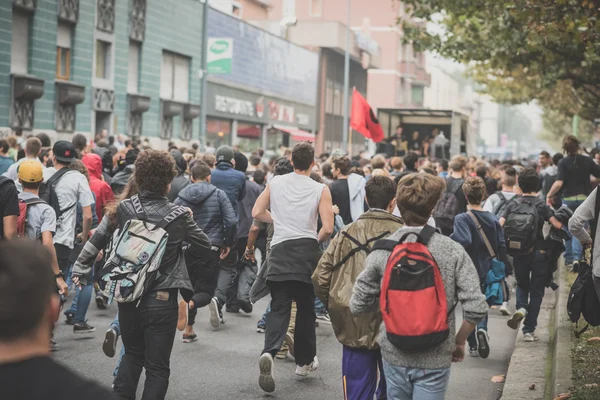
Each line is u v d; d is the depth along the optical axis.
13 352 2.64
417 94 99.62
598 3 11.95
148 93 35.91
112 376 9.00
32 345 2.68
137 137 35.12
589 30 13.35
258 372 9.38
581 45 14.60
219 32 42.25
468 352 10.92
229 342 10.89
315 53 60.09
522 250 10.52
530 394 8.29
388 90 87.94
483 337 9.59
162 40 36.84
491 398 8.53
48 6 28.00
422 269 4.98
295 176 8.30
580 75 23.25
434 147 35.84
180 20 38.50
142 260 6.48
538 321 12.27
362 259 6.45
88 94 31.12
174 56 38.59
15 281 2.59
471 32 21.78
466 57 22.50
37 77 27.36
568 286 14.31
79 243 11.08
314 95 60.44
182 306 7.96
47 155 13.25
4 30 25.62
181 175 12.50
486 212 9.60
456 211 13.20
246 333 11.48
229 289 12.06
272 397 8.36
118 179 13.62
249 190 12.86
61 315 12.32
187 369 9.43
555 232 10.70
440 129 37.78
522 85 45.31
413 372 5.10
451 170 13.54
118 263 6.52
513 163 26.50
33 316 2.62
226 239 10.57
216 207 10.56
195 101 40.44
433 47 22.42
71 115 29.92
